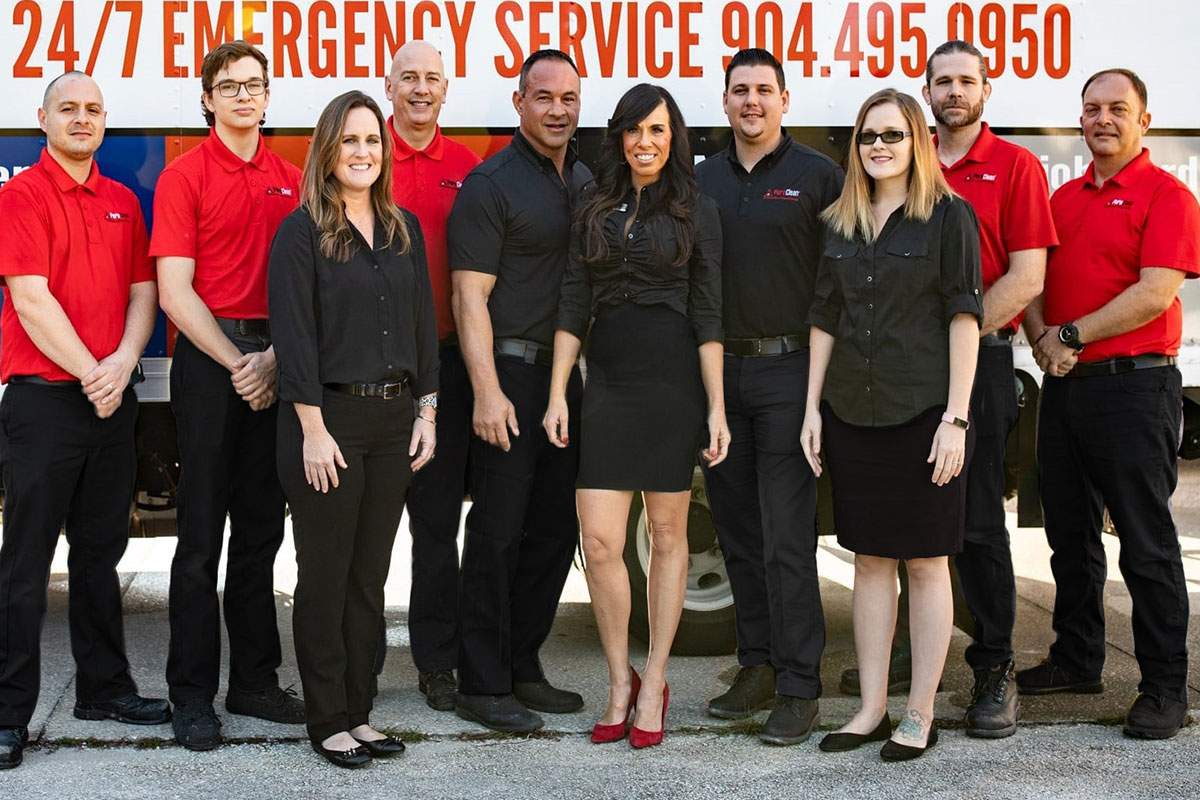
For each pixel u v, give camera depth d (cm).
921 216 367
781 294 399
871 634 389
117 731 399
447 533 431
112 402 378
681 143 377
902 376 368
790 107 467
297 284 351
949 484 370
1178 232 397
